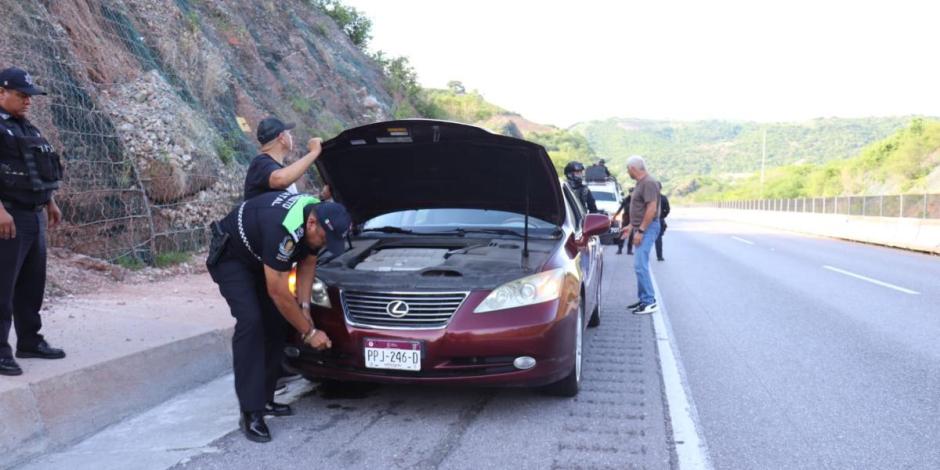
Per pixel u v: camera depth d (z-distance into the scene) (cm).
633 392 480
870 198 2467
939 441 393
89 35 901
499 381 409
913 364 571
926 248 1777
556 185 526
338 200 573
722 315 803
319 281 432
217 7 1495
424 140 493
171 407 439
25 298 409
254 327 378
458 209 591
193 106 1053
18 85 381
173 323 547
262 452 362
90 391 398
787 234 2734
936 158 4931
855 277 1191
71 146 750
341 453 362
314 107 1630
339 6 2594
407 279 423
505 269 436
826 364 570
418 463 349
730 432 405
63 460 348
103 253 761
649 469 346
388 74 2595
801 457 367
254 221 368
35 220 393
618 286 1077
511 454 363
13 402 349
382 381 412
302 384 497
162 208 871
